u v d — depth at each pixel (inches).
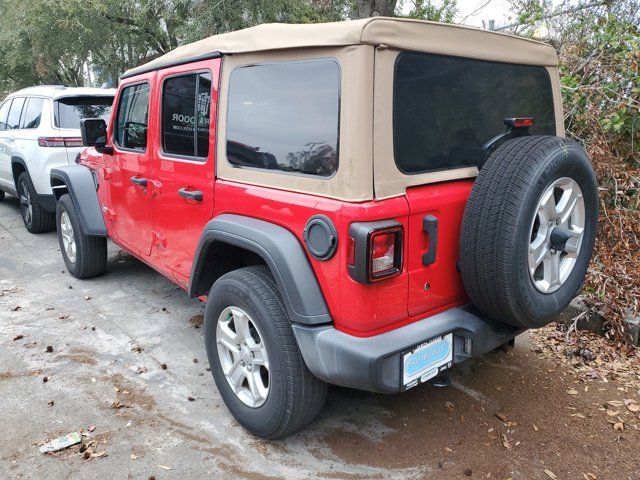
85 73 749.3
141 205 156.2
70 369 144.1
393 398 129.7
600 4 223.6
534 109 124.2
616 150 195.5
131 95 158.2
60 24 475.8
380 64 87.1
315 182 93.4
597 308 158.6
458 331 99.6
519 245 91.0
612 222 175.8
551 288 104.1
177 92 132.1
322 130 92.1
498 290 93.4
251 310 104.4
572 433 116.8
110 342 159.8
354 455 109.5
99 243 203.3
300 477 103.3
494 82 111.4
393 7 323.0
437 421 120.8
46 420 121.6
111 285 207.0
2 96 864.3
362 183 86.4
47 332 166.4
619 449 111.7
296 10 399.9
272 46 99.8
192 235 130.7
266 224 102.8
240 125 110.6
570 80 192.9
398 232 89.2
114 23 498.0
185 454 110.2
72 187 192.2
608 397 130.3
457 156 103.6
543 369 143.1
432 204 95.0
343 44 86.8
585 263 111.7
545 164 93.0
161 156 140.2
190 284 124.6
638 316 153.8
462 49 101.1
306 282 94.3
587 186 105.2
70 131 254.2
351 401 128.3
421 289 96.8
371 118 86.6
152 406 127.2
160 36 514.9
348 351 89.7
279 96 100.3
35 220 275.6
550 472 104.8
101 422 121.0
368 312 89.4
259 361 108.0
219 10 375.9
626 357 148.3
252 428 112.0
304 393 101.7
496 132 113.1
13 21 540.4
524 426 119.1
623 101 183.3
